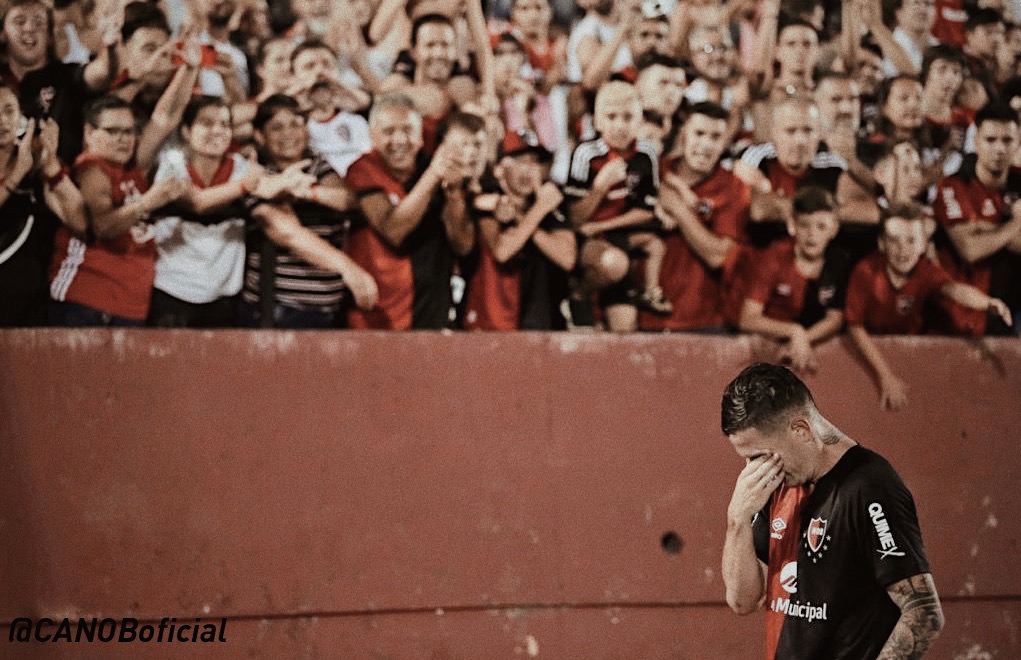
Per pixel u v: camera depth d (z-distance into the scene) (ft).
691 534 47.70
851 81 50.96
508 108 48.01
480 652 45.73
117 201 43.91
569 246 47.93
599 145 48.55
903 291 50.44
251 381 44.80
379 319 46.39
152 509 43.65
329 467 45.16
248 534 44.34
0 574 42.32
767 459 28.53
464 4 47.93
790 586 28.55
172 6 45.01
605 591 46.85
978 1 52.80
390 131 46.34
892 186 50.60
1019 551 50.37
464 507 46.06
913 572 26.99
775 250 49.39
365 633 44.98
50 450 43.09
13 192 43.27
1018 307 52.13
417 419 46.03
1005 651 49.73
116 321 44.11
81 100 43.91
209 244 44.91
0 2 43.39
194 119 44.70
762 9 50.65
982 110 52.08
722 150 49.39
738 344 48.85
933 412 50.19
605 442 47.39
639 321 48.67
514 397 46.85
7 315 43.21
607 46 48.98
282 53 46.06
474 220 47.24
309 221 46.03
